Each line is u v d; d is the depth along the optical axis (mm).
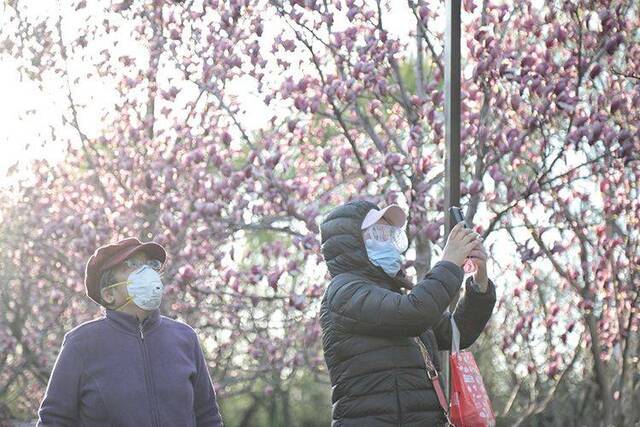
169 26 17047
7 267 22344
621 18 15602
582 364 21750
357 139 17828
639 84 16250
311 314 19312
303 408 34125
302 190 16391
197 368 7656
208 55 16828
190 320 19281
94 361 7223
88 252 19109
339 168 17906
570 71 15586
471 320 7801
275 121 17531
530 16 15922
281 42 16047
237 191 17031
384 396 6891
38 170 21547
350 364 6965
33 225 21734
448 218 7988
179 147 18359
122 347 7281
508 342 19328
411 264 15547
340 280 7113
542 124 14781
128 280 7297
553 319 18250
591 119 15219
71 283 21297
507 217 17125
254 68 16297
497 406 25828
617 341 19109
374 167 15734
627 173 17328
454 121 8172
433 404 7066
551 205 17109
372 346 6945
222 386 20406
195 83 17062
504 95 15141
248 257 19703
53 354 22859
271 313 20094
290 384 29953
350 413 6953
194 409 7691
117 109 19125
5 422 23984
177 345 7516
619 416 19438
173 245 18516
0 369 22766
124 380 7188
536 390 21516
